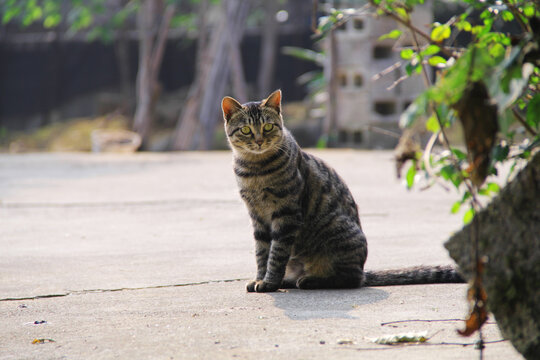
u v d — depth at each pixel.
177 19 28.72
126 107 30.17
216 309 5.56
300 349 4.36
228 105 6.89
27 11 26.98
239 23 24.72
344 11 4.82
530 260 3.47
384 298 5.87
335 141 21.50
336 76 21.08
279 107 6.85
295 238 6.73
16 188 13.80
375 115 20.84
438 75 4.36
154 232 9.45
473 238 3.60
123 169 16.81
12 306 5.81
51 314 5.52
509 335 3.60
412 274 6.46
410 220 9.86
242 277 6.90
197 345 4.52
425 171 4.64
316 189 6.77
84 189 13.58
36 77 31.89
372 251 7.89
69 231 9.59
